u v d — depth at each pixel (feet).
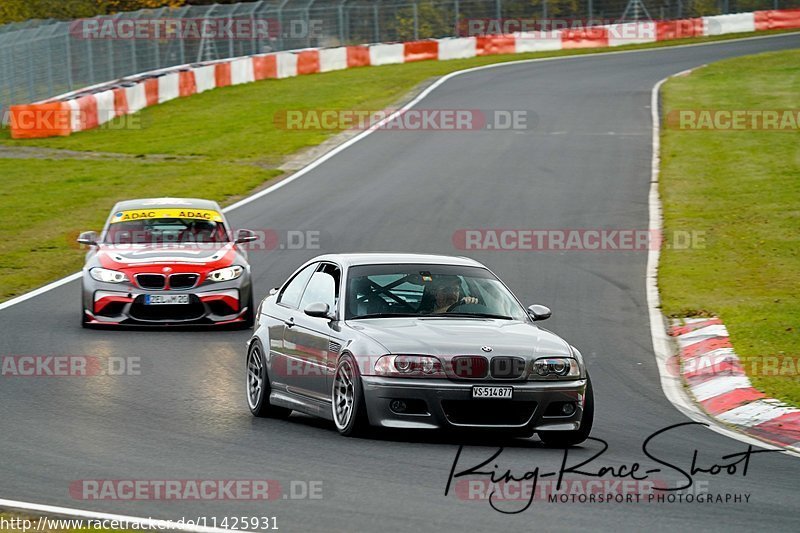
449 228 223.51
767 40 579.89
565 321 155.74
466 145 322.14
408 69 499.10
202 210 170.40
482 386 89.86
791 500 76.95
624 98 395.55
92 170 311.06
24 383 118.11
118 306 151.64
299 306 106.32
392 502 73.67
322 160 312.50
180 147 345.72
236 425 100.53
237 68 469.57
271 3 530.27
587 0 616.39
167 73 456.04
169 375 123.44
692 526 69.36
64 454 87.61
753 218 224.94
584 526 68.80
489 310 101.60
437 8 583.58
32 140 371.56
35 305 168.86
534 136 331.36
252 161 319.68
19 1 650.02
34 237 229.45
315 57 501.97
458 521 69.46
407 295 101.24
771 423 106.52
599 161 293.64
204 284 153.58
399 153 316.19
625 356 137.59
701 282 178.09
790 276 179.22
